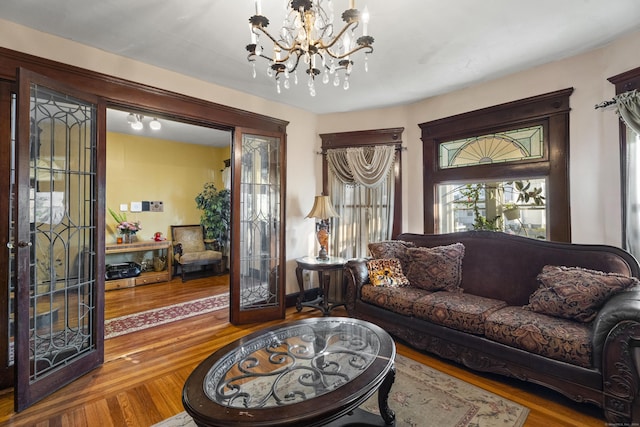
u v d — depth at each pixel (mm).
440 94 3586
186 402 1249
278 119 3707
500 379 2219
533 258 2625
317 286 4273
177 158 5953
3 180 2131
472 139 3428
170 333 3082
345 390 1325
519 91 3014
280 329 2014
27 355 1905
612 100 2402
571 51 2625
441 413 1827
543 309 2201
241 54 2654
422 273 2980
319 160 4273
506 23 2215
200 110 3123
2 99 2135
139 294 4527
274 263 3678
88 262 2422
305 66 2875
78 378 2236
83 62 2467
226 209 6062
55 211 2229
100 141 2479
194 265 5883
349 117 4184
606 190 2518
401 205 3934
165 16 2119
